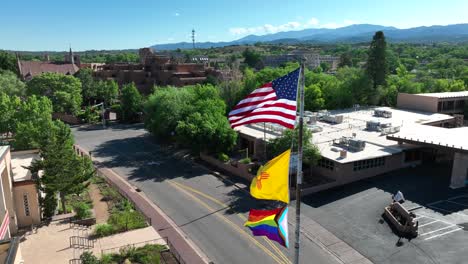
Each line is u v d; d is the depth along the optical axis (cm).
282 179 1744
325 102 7838
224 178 4641
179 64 11400
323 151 4497
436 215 3359
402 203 3616
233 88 7350
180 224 3412
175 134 5903
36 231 3164
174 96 6278
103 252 2797
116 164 5362
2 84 8281
